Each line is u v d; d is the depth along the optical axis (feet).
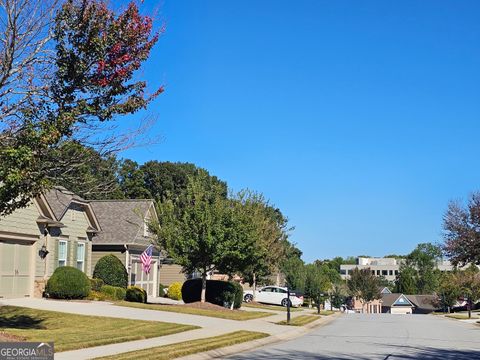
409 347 59.52
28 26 44.45
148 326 64.54
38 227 92.99
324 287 212.02
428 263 387.14
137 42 44.98
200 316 82.38
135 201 135.54
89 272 111.86
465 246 124.16
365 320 114.83
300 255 262.88
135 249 128.16
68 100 45.42
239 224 93.81
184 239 93.61
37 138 41.93
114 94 45.62
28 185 43.62
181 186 238.07
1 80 43.73
